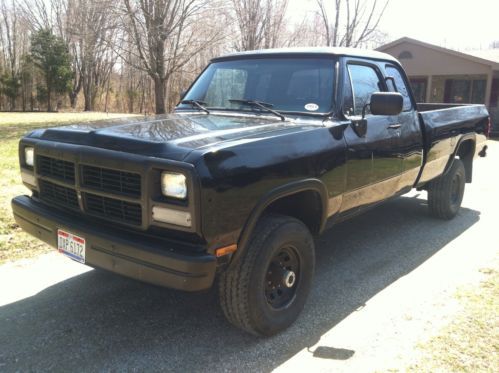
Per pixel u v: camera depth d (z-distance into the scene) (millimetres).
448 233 5734
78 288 4047
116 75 51688
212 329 3445
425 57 22516
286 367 3004
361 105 4215
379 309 3764
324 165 3523
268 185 3037
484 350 3156
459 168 6176
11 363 2990
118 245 2854
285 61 4258
